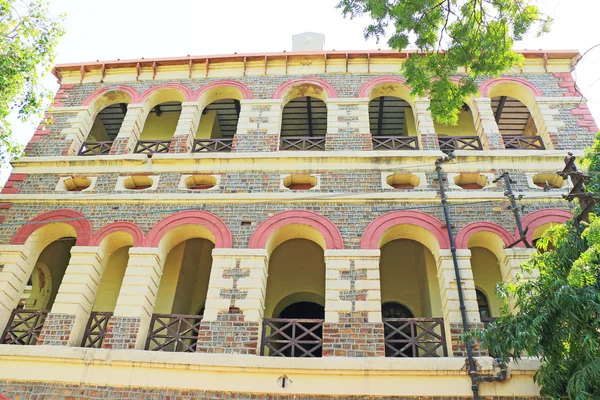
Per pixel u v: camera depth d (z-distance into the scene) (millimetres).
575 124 14867
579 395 7496
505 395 10016
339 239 12578
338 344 11109
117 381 10625
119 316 11719
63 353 10945
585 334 7871
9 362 10977
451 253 12133
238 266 12289
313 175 13961
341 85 16188
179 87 16672
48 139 15648
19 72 11883
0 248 13031
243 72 16812
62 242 16516
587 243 8680
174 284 14594
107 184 14242
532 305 8656
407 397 10164
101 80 17156
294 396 10320
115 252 15703
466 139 15164
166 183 14109
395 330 11453
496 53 11195
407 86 16031
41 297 15688
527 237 12484
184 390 10492
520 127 18828
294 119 18625
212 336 11336
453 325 11188
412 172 13844
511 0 10711
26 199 13930
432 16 11117
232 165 14273
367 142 14711
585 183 9367
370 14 11312
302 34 20141
